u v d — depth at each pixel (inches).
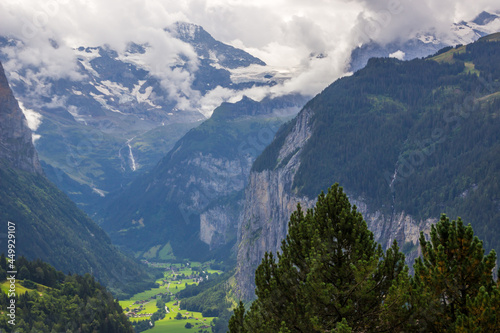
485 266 1398.9
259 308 1702.8
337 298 1581.0
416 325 1437.0
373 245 1643.7
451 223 1483.8
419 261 1504.7
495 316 1284.4
